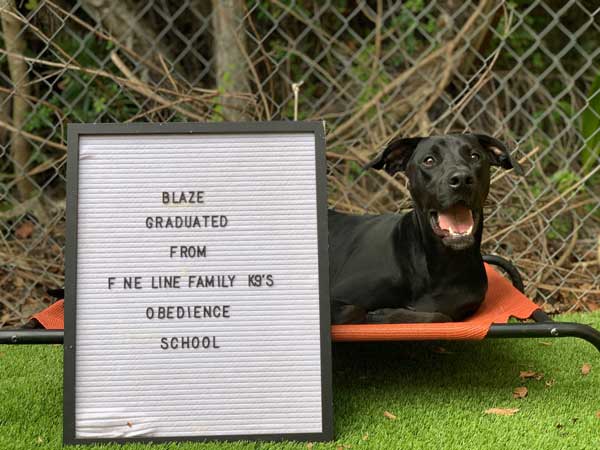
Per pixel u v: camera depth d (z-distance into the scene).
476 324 2.37
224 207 2.31
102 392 2.21
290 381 2.23
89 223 2.28
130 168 2.32
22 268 3.98
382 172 4.27
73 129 2.31
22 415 2.43
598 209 4.71
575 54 5.66
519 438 2.24
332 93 5.33
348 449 2.15
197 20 5.29
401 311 2.66
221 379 2.23
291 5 4.42
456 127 5.00
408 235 2.80
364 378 2.80
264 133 2.35
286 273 2.29
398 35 5.30
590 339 2.35
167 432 2.20
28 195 4.74
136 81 3.93
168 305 2.26
